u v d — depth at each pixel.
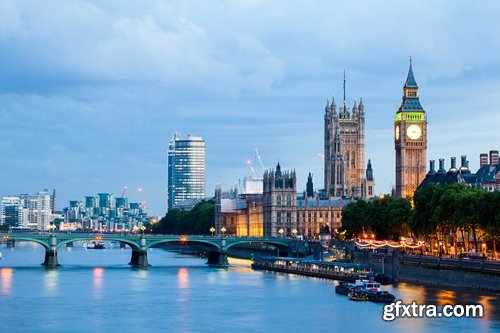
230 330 198.88
